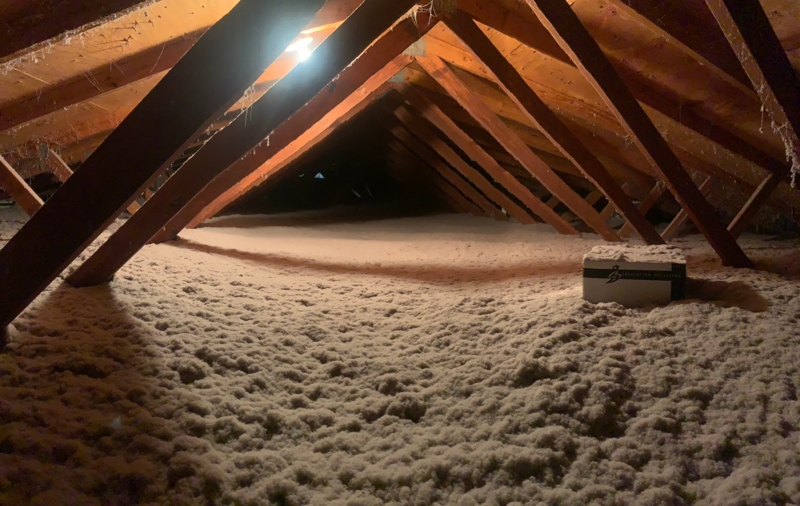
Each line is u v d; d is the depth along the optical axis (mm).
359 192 9898
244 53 1229
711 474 1221
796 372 1610
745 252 3771
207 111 1261
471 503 1124
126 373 1479
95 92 2387
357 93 3852
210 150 1790
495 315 2145
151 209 1985
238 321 1964
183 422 1305
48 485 1048
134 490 1085
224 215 6648
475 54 2828
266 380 1589
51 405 1286
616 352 1722
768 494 1118
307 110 2729
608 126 3613
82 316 1794
